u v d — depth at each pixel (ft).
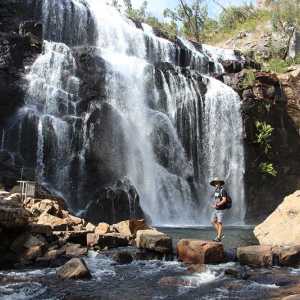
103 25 117.19
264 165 118.32
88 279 34.40
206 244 40.45
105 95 93.50
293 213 49.42
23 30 93.97
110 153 87.30
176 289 32.07
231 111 117.39
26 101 82.33
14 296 29.48
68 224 46.57
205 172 109.50
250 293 31.09
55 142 80.33
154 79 105.50
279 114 125.29
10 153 75.25
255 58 166.50
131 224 49.85
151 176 95.96
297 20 171.01
